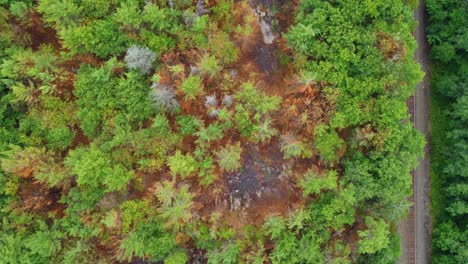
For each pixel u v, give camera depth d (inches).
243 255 1217.4
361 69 1179.3
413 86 1282.0
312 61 1197.1
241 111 1213.7
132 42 1198.9
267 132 1226.6
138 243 1149.7
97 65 1219.2
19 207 1175.6
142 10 1200.2
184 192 1163.9
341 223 1192.2
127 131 1192.2
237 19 1282.0
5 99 1194.6
